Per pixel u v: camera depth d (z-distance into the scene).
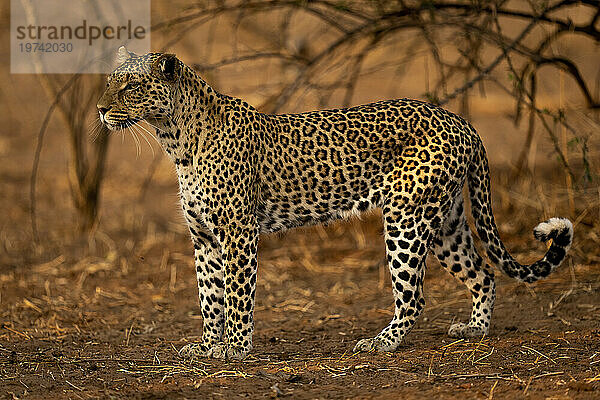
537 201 14.06
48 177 18.86
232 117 8.59
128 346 9.70
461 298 11.48
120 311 11.62
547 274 9.25
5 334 10.36
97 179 15.29
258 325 10.78
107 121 8.36
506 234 13.78
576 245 12.68
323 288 12.42
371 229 14.87
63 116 15.01
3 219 16.06
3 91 24.67
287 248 14.23
